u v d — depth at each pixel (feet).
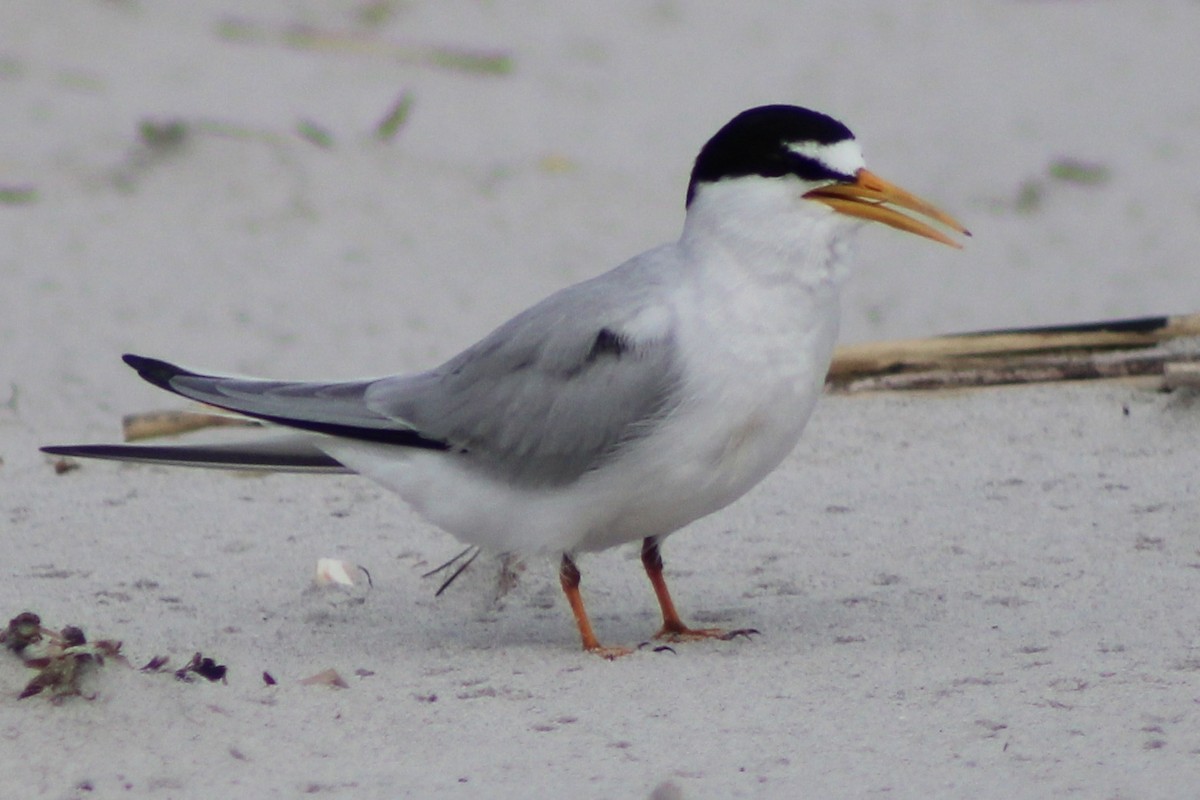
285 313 56.34
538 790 25.13
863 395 46.78
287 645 31.86
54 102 74.43
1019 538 37.06
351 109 77.10
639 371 30.66
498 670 30.55
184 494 41.24
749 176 30.48
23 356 51.57
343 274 60.03
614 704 28.66
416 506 33.12
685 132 79.15
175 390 33.88
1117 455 41.93
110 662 28.12
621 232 66.13
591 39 93.71
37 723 26.81
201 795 25.20
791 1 103.40
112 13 88.79
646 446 30.68
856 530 38.09
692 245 31.30
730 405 30.50
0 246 60.03
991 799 24.44
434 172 70.49
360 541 38.17
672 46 93.45
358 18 93.09
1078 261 65.72
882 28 98.73
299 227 63.87
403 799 24.94
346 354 53.01
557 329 31.55
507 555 33.40
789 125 30.42
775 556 36.83
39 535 38.06
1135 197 73.51
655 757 26.27
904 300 60.95
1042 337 46.21
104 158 68.23
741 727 27.40
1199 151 79.25
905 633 31.89
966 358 46.50
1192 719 27.09
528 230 65.57
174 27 87.71
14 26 84.74
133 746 26.63
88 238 61.16
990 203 72.74
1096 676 29.09
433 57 86.84
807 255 30.42
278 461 33.81
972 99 86.38
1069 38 97.71
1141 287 62.13
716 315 30.55
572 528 31.73
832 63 91.91
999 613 32.76
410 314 56.80
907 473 41.55
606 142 77.00
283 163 68.59
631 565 36.99
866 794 24.72
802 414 31.27
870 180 30.45
